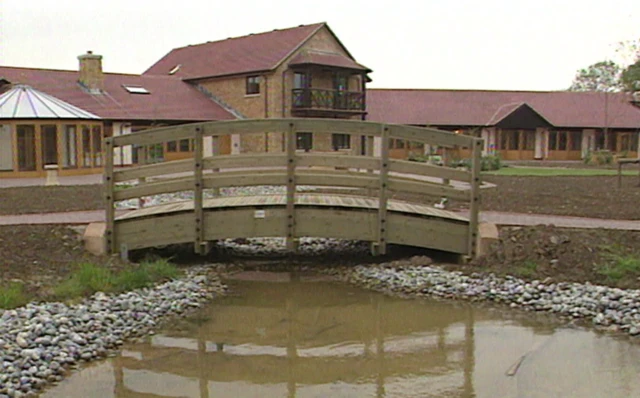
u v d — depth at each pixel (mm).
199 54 39531
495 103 43750
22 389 5895
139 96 32594
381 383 6234
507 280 9570
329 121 10375
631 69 39969
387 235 10648
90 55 31219
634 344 7141
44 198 16250
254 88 34219
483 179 22719
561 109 44156
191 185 10570
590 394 5785
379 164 10516
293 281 10289
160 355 6988
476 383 6176
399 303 9039
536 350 6992
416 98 42938
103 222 11266
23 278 8859
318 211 10703
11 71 30625
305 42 34906
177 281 9781
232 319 8305
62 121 24875
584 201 15227
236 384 6238
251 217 10695
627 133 44188
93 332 7371
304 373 6520
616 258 9711
